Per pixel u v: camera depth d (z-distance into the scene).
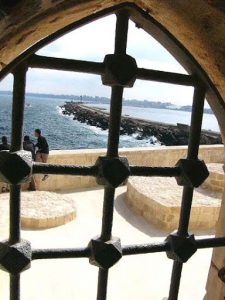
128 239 5.76
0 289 3.30
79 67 1.23
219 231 1.73
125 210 7.11
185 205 1.50
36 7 0.96
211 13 1.14
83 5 1.08
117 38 1.26
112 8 1.22
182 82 1.40
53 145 29.20
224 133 1.55
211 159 11.30
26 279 4.05
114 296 3.92
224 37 1.21
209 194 7.78
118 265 4.58
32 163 1.23
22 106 1.20
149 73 1.32
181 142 31.36
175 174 1.44
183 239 1.49
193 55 1.38
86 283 4.13
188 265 4.73
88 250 1.39
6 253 1.26
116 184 1.31
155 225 6.41
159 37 1.41
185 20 1.22
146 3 1.22
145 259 4.82
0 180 1.21
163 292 4.11
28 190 7.57
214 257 1.76
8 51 1.08
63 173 1.28
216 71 1.35
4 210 4.74
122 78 1.26
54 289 3.94
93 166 1.31
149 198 6.59
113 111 1.31
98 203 7.44
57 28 1.16
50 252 1.34
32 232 5.59
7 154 1.18
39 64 1.19
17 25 1.00
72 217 6.23
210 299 1.76
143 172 1.37
